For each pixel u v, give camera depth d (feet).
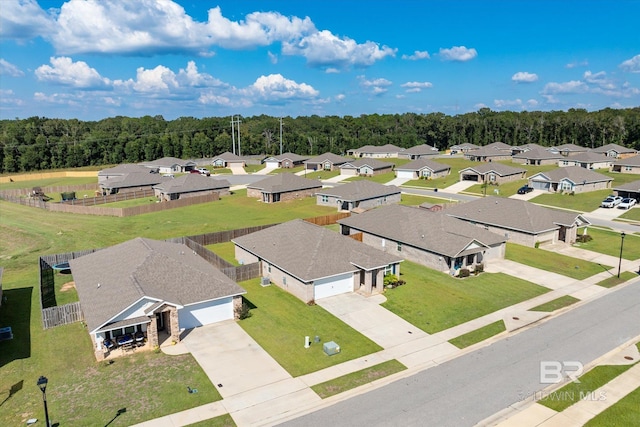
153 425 70.08
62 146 460.55
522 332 101.86
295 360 89.56
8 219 222.07
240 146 519.19
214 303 105.19
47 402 76.13
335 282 121.49
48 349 94.32
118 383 81.66
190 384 81.10
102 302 95.76
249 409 74.18
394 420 71.41
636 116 536.83
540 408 74.28
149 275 104.37
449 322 106.73
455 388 80.12
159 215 230.27
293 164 413.18
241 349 93.71
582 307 115.55
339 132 619.67
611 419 71.05
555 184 274.36
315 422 70.95
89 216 228.02
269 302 117.60
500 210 185.57
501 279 135.03
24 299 122.11
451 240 141.90
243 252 148.46
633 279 135.95
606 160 347.36
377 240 163.12
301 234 137.69
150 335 93.30
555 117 599.98
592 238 181.47
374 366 87.51
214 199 270.46
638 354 92.12
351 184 253.24
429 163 345.10
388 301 118.21
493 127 580.71
